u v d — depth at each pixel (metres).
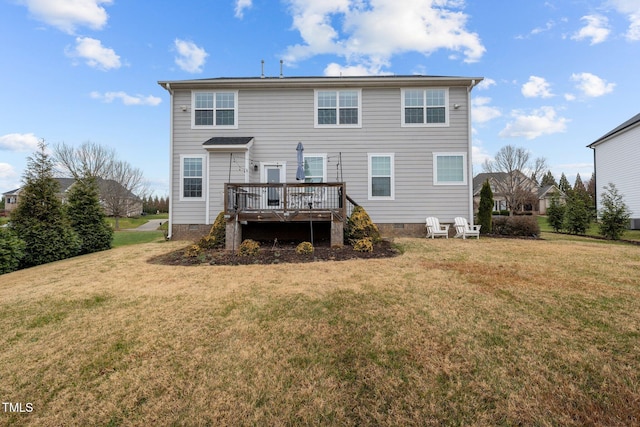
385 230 10.80
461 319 3.31
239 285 4.65
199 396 2.21
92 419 2.02
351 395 2.20
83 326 3.30
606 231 11.41
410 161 10.84
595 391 2.17
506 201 34.12
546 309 3.54
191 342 2.93
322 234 9.14
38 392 2.28
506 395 2.16
